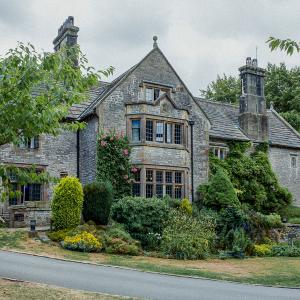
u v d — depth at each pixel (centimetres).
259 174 2867
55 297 891
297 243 2255
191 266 1514
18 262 1304
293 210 2966
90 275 1191
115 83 2516
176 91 2623
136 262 1491
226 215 2111
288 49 644
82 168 2422
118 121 2373
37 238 1706
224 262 1684
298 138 3375
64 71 867
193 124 2648
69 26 2619
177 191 2441
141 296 982
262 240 2183
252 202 2788
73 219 1781
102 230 1794
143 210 1950
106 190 1908
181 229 1844
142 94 2470
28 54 808
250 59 3133
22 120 790
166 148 2402
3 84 791
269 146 3122
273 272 1474
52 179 898
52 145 2364
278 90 5297
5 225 2059
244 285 1209
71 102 891
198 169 2639
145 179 2314
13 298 863
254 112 3088
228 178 2503
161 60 2597
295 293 1120
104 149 2277
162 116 2416
